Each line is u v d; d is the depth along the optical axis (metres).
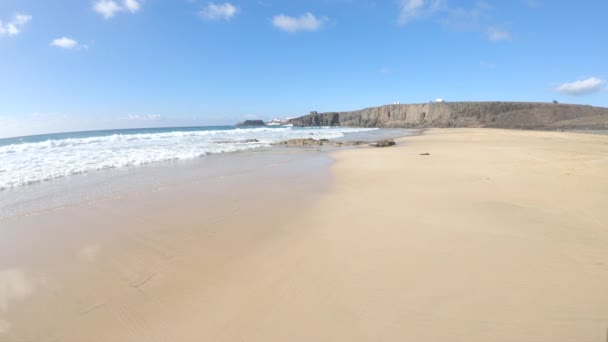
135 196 7.23
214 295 3.15
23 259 4.09
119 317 2.87
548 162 10.29
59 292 3.30
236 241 4.53
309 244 4.30
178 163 12.88
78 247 4.44
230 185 8.42
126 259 4.03
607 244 3.96
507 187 7.13
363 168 11.04
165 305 3.02
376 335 2.49
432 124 88.50
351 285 3.21
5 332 2.68
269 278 3.43
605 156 11.39
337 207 6.10
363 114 108.75
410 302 2.88
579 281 3.13
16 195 7.33
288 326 2.63
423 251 3.93
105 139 25.95
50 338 2.61
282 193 7.43
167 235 4.82
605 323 2.50
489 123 79.38
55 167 10.86
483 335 2.44
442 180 8.33
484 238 4.27
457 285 3.13
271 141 26.56
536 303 2.79
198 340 2.52
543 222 4.81
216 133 40.69
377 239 4.38
